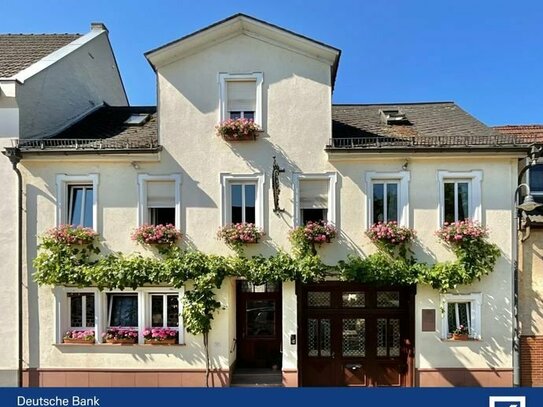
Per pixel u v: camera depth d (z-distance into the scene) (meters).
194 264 10.12
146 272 10.12
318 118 10.57
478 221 10.31
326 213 10.67
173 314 10.61
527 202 9.32
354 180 10.48
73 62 13.37
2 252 10.44
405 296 10.76
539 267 10.41
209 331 10.34
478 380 10.14
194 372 10.29
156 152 10.38
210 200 10.50
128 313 10.66
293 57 10.67
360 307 10.88
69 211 10.76
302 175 10.49
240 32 10.71
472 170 10.40
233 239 10.17
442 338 10.23
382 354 10.80
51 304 10.39
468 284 10.23
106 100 15.97
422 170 10.44
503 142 10.24
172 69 10.72
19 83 10.72
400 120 12.27
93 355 10.35
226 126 10.32
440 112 13.14
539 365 10.24
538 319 10.32
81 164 10.60
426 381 10.21
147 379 10.30
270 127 10.59
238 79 10.67
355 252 10.38
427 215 10.39
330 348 10.84
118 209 10.52
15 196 10.50
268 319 11.69
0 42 14.84
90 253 10.44
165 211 10.75
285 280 10.21
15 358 10.32
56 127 12.35
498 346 10.18
